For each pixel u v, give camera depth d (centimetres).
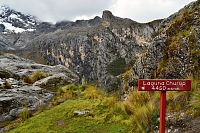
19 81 2200
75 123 1424
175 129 1189
